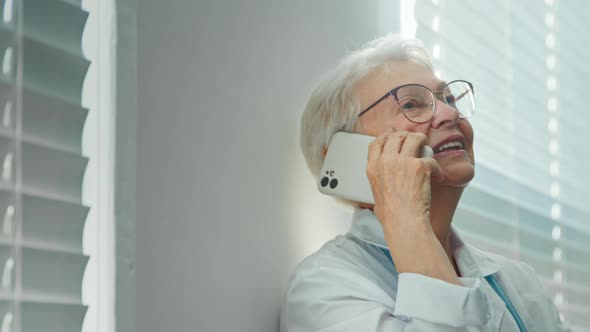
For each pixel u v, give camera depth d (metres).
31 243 0.99
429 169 1.39
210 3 1.45
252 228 1.48
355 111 1.60
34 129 1.03
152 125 1.26
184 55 1.36
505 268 1.76
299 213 1.65
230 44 1.50
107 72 1.09
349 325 1.31
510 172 2.51
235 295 1.40
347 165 1.54
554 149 2.80
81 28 1.12
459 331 1.26
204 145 1.38
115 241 1.04
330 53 1.87
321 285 1.42
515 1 2.68
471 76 2.37
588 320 2.79
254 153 1.52
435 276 1.29
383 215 1.38
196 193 1.34
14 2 1.02
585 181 2.97
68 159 1.05
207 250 1.34
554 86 2.86
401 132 1.47
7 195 0.97
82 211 1.05
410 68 1.62
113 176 1.05
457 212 2.19
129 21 1.12
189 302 1.28
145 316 1.18
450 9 2.32
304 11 1.78
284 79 1.67
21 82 1.01
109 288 1.03
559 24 2.97
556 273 2.65
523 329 1.53
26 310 0.96
